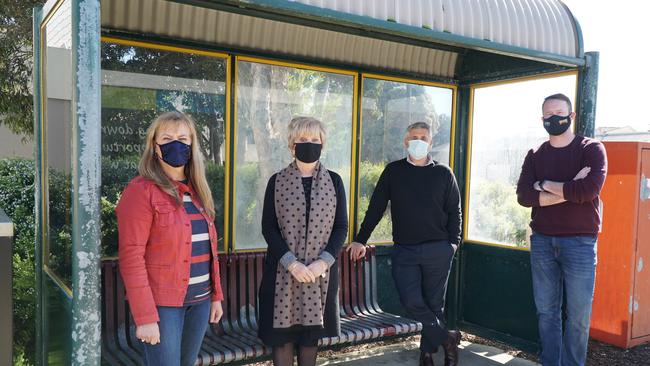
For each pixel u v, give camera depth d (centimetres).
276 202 284
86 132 211
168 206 213
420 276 341
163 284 212
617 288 460
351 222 423
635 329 459
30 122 600
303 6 262
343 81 414
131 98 337
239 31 366
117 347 301
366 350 421
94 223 214
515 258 423
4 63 568
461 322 462
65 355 248
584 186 309
